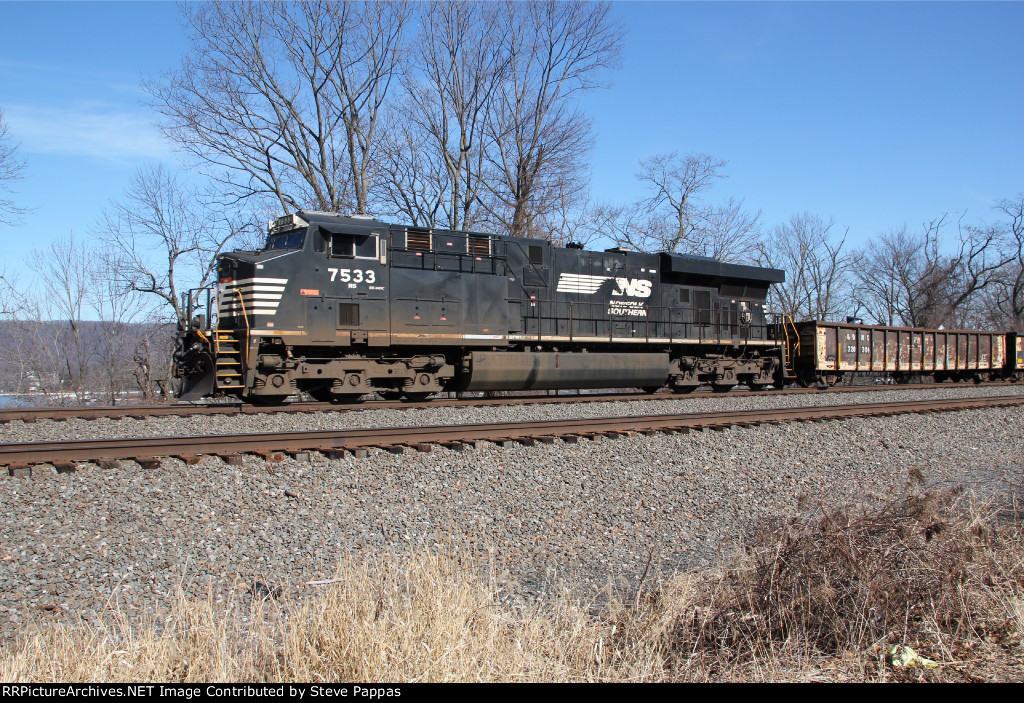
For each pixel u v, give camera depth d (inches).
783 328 875.4
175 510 235.5
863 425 475.2
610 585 192.4
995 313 2111.2
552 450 348.2
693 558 235.9
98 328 1349.7
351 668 144.2
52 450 287.9
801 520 210.5
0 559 190.9
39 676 135.0
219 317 532.1
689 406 594.9
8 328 1182.9
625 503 283.6
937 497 221.9
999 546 220.5
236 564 202.1
